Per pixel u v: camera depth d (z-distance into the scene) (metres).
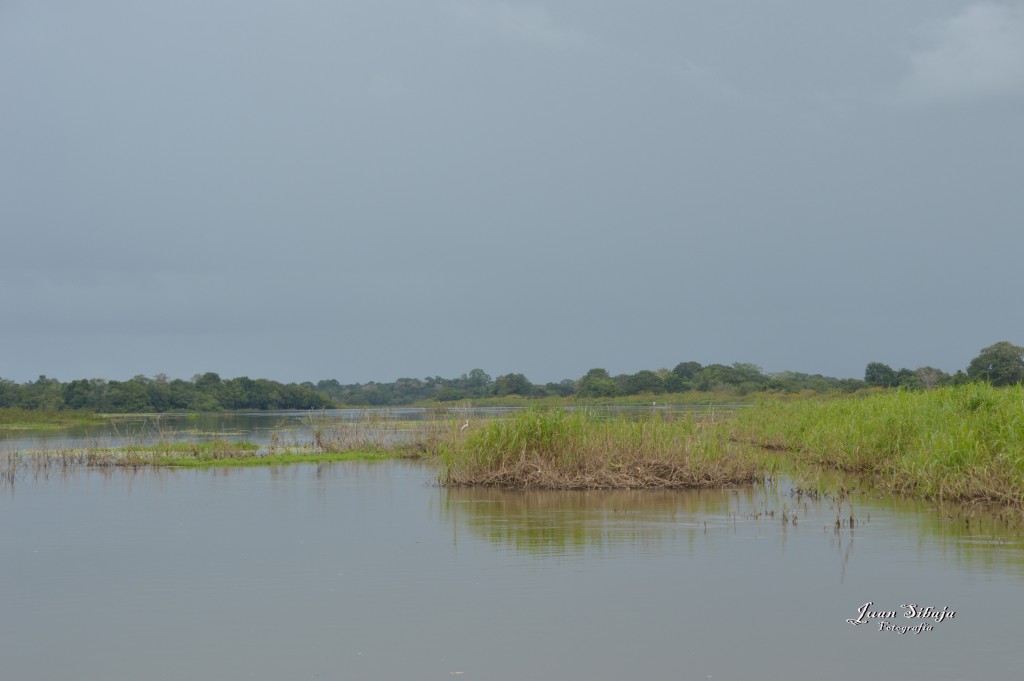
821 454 26.09
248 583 12.20
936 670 8.65
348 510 18.69
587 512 17.95
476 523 16.75
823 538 14.73
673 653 9.18
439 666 8.88
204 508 19.27
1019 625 9.97
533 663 8.93
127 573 12.90
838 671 8.66
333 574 12.64
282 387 97.19
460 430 26.05
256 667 8.94
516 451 22.91
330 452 33.62
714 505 18.69
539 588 11.72
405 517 17.61
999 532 14.99
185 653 9.38
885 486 20.53
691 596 11.27
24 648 9.60
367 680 8.55
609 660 8.99
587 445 22.88
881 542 14.30
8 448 35.47
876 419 24.22
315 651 9.37
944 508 17.47
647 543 14.55
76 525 17.16
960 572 12.29
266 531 16.20
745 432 34.78
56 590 11.95
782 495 19.95
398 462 30.77
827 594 11.30
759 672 8.64
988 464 17.84
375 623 10.27
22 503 20.42
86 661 9.20
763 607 10.76
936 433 19.61
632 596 11.29
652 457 22.41
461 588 11.76
